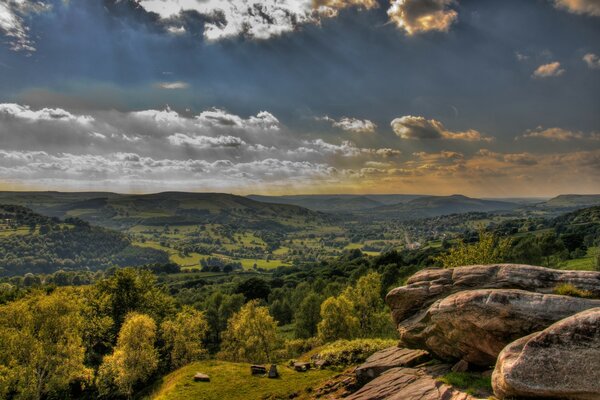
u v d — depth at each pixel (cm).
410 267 12506
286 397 3019
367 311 6725
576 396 1493
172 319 8038
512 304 2064
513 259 8988
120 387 5125
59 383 4781
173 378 4419
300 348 6475
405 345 2864
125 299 8056
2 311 5344
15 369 4519
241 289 14938
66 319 5106
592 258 11200
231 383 3553
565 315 1919
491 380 1864
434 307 2436
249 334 5906
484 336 2138
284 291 15375
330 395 2739
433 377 2252
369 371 2722
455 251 6044
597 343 1525
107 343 7200
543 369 1577
